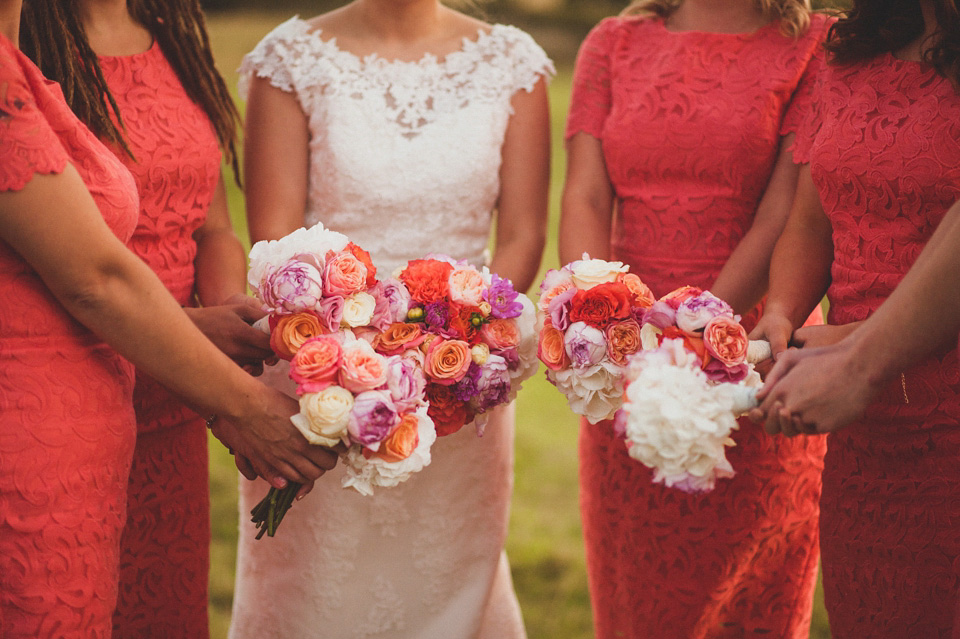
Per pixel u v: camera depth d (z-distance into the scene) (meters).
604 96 2.46
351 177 2.29
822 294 2.08
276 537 2.45
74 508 1.50
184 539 2.28
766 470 2.33
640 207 2.38
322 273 1.68
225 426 1.80
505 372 1.79
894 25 1.84
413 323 1.77
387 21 2.37
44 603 1.46
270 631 2.49
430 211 2.33
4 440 1.42
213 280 2.23
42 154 1.36
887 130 1.78
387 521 2.40
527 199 2.44
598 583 2.57
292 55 2.35
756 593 2.43
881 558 1.89
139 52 2.10
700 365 1.60
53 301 1.48
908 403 1.80
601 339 1.68
